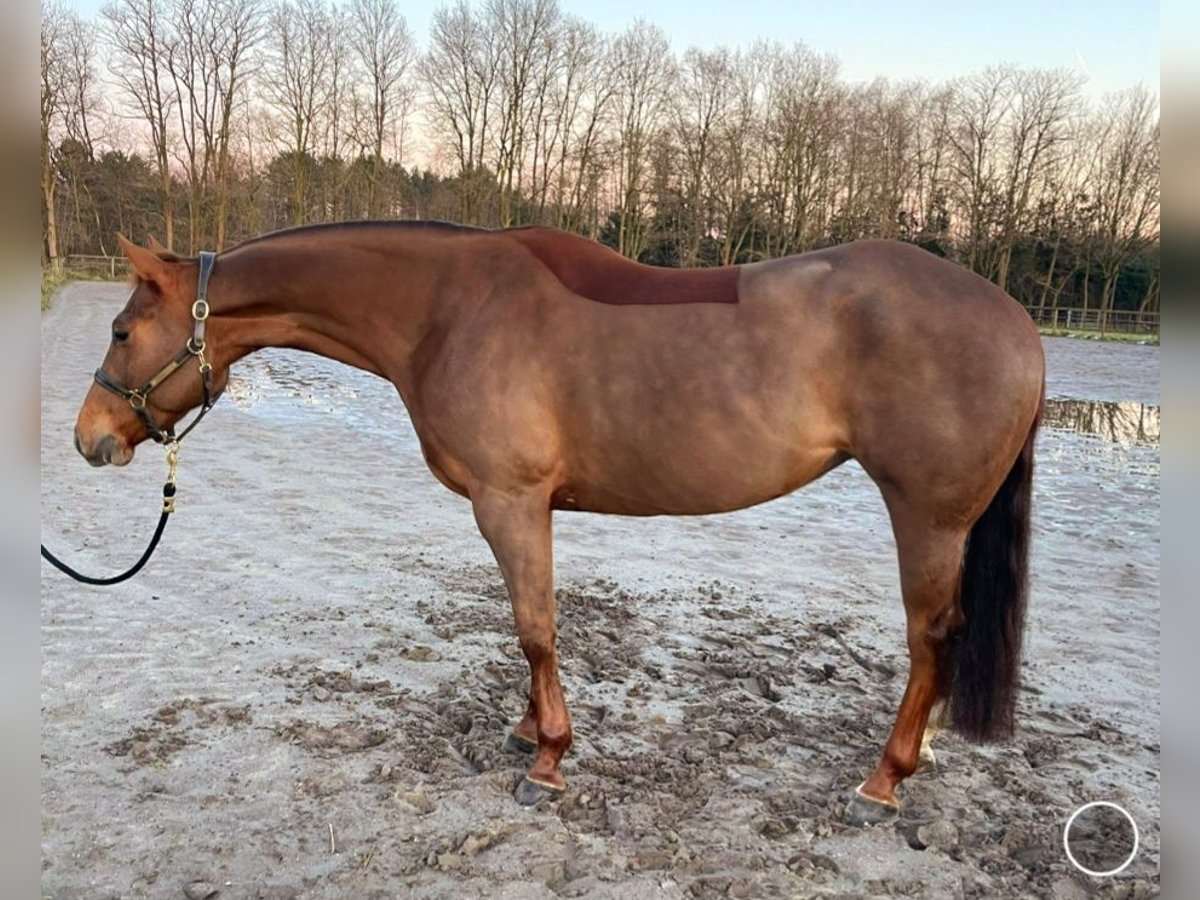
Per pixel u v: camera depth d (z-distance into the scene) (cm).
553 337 274
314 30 4450
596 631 445
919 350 253
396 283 293
